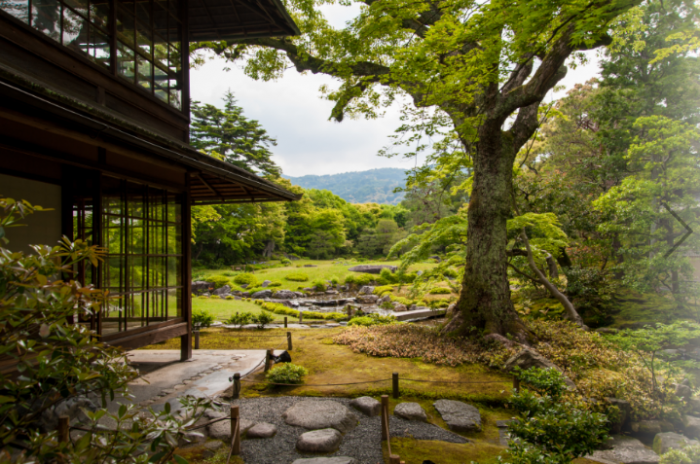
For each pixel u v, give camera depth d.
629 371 6.28
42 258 1.84
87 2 4.91
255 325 11.37
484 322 7.76
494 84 7.29
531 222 9.41
